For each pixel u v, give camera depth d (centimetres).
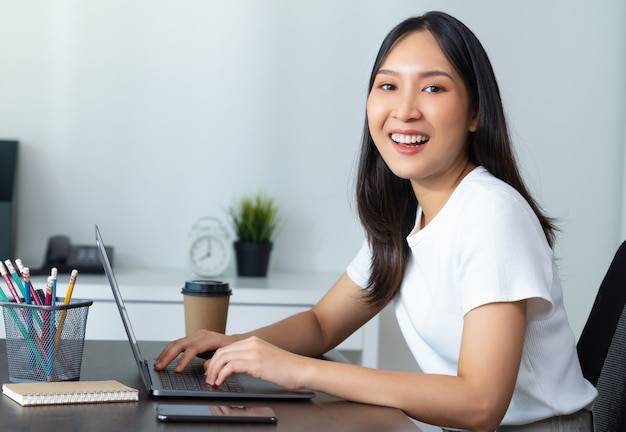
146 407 122
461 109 152
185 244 327
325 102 328
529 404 151
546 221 159
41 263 322
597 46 333
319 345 180
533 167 334
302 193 329
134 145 324
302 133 328
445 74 150
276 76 326
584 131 334
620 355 154
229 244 307
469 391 132
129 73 323
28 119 321
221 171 327
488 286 138
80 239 325
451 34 151
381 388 131
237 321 272
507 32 330
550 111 333
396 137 153
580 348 170
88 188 324
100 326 270
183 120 325
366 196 171
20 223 322
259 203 312
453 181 159
